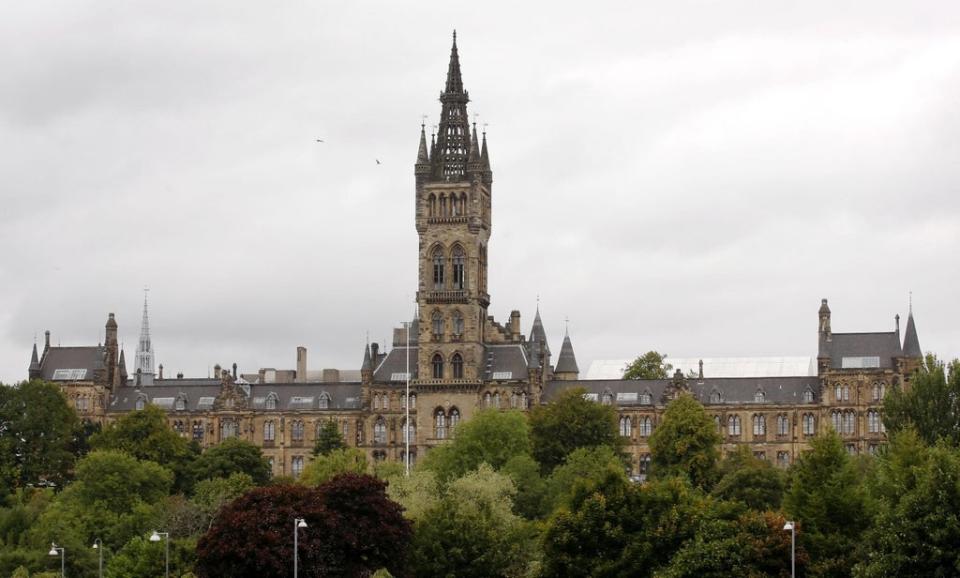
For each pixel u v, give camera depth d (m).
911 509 177.12
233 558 192.62
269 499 199.88
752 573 180.25
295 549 185.38
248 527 194.25
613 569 184.38
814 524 189.12
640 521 188.75
